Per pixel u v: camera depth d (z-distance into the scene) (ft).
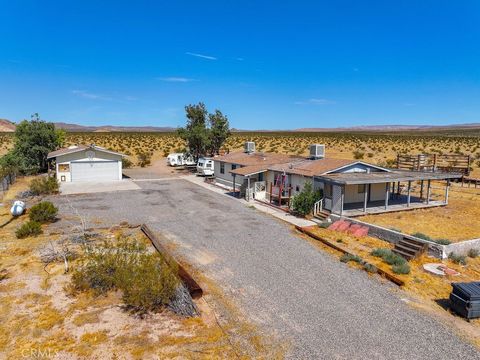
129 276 32.76
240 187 92.73
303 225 62.59
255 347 26.84
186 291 32.12
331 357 25.99
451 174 76.69
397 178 68.44
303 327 29.86
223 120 149.38
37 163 135.54
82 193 90.94
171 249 48.49
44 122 139.23
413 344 28.04
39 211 60.75
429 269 43.50
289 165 84.53
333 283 38.75
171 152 215.10
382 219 65.31
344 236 56.13
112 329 28.60
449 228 60.34
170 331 28.58
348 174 72.38
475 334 29.94
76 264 40.91
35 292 34.65
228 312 31.99
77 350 25.70
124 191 94.73
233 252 47.80
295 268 42.65
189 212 71.15
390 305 34.27
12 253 45.19
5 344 26.27
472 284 33.94
